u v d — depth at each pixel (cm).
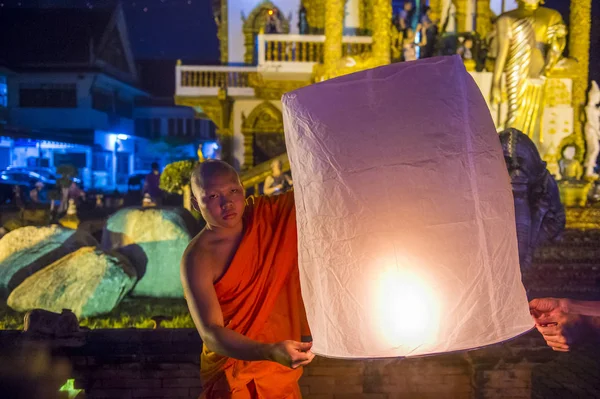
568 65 1211
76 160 3466
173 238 730
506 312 198
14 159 3312
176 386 437
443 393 428
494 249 193
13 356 435
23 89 3362
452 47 1254
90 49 3391
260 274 247
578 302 275
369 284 190
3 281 721
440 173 189
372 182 190
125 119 3938
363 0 1551
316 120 201
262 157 1673
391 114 195
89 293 629
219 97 1628
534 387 448
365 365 426
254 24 1730
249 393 261
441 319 189
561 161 1195
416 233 186
